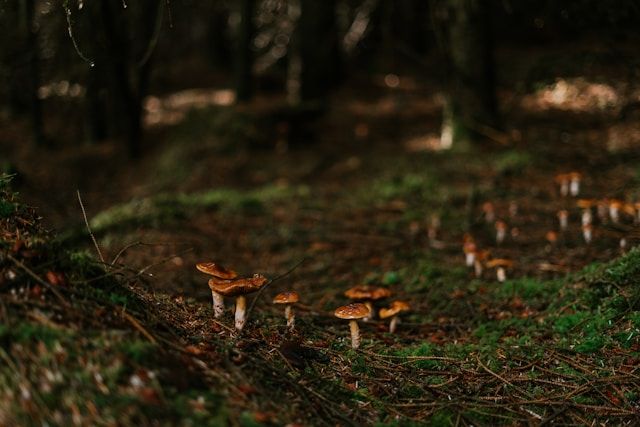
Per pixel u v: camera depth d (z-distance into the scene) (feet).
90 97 56.75
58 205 43.34
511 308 23.50
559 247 30.22
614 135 45.55
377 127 60.95
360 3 77.66
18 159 56.44
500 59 61.57
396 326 22.26
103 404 10.88
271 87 82.94
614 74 37.42
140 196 46.60
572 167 41.55
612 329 18.93
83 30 41.75
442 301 24.99
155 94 82.28
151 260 29.04
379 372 16.53
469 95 48.34
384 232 34.94
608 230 30.71
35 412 10.74
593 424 14.56
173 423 10.96
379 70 82.69
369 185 44.37
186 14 89.25
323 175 49.08
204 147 52.95
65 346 11.57
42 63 45.75
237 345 15.49
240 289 16.24
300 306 23.36
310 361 16.20
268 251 32.71
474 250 27.89
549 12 40.22
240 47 67.05
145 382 11.48
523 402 15.25
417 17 81.15
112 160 57.52
